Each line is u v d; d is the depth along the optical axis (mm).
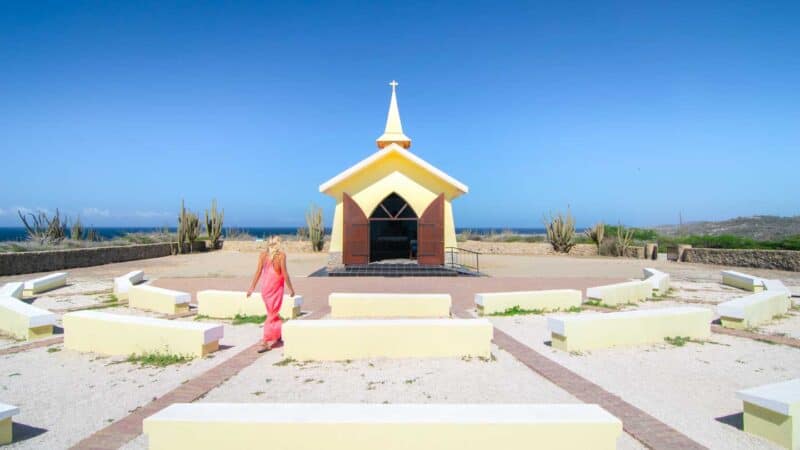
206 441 3572
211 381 5824
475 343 6953
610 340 7559
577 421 3562
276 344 7719
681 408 5066
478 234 39312
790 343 7781
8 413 4258
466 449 3525
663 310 8352
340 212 18969
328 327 6816
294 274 18609
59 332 8891
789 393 4414
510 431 3531
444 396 5301
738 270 20297
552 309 10656
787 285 15758
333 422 3547
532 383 5754
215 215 34406
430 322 7016
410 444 3533
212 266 22250
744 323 8898
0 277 17484
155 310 10812
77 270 20391
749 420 4457
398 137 21578
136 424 4617
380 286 14422
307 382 5793
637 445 4148
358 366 6477
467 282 15398
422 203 19062
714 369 6457
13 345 7883
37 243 23234
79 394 5535
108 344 7336
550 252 30703
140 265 22844
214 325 7262
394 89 22469
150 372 6332
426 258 18406
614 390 5590
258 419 3588
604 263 24031
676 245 25547
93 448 4133
